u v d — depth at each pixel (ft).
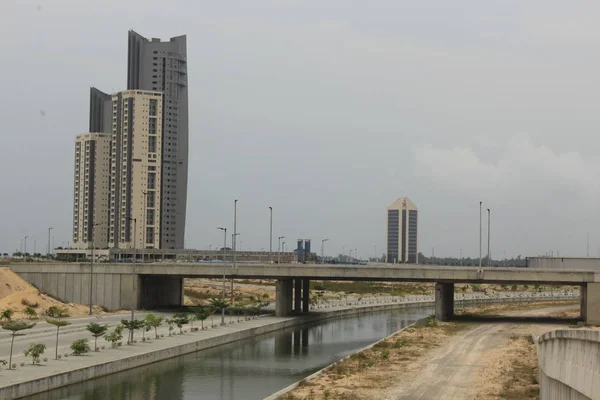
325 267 460.14
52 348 284.61
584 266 568.00
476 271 431.43
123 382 241.35
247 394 227.20
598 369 92.58
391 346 312.50
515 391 195.72
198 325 408.26
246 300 643.45
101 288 508.53
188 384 243.40
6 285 490.90
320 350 343.46
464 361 260.83
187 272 490.49
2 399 192.75
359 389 205.05
